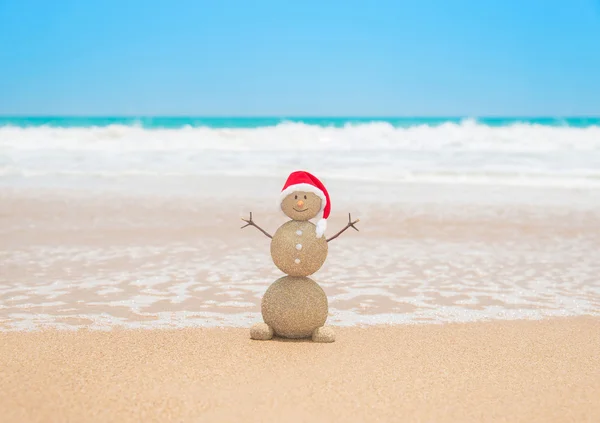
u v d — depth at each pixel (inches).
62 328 81.4
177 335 78.0
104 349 71.8
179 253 129.7
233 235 148.2
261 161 285.3
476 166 276.5
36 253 127.6
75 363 66.8
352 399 58.7
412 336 79.0
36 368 65.1
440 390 61.3
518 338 78.7
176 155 296.0
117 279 108.6
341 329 82.1
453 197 204.2
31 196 192.5
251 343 74.9
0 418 53.8
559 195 210.8
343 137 350.6
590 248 140.2
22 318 86.2
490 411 57.0
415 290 104.2
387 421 54.6
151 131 348.5
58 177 237.0
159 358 68.8
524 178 249.8
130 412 55.3
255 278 110.7
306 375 64.4
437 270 119.0
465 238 149.4
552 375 65.8
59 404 56.6
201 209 177.0
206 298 97.6
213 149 318.7
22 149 307.1
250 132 352.2
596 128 362.3
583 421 55.4
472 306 94.9
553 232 156.4
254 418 54.6
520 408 57.7
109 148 315.6
